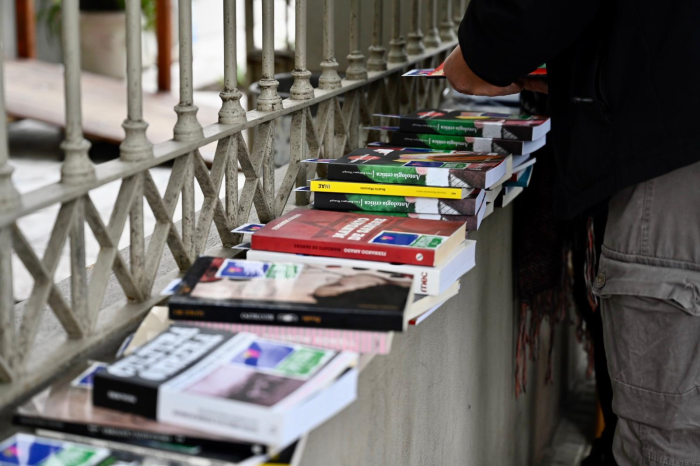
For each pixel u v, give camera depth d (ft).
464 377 5.21
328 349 2.69
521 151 4.66
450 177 3.94
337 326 2.79
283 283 3.03
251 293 2.92
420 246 3.31
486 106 6.50
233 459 2.30
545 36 3.70
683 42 3.59
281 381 2.44
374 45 5.31
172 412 2.34
